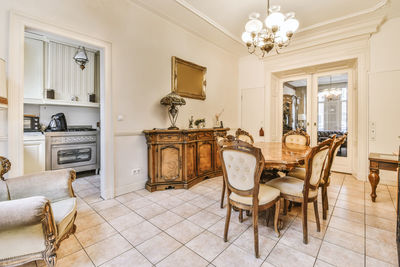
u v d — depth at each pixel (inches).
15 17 75.5
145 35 119.3
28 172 115.9
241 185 62.7
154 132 114.1
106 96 102.8
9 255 44.1
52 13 84.5
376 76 132.1
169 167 119.1
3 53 74.0
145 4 114.1
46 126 149.3
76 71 157.9
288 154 82.2
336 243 65.8
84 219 82.6
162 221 81.1
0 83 67.2
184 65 143.6
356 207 94.0
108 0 102.3
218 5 116.0
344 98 161.2
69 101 151.9
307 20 131.4
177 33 139.0
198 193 113.6
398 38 125.3
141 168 119.6
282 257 59.0
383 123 130.6
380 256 59.0
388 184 128.0
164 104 126.1
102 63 103.1
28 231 44.5
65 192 66.6
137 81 115.9
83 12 93.5
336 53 147.5
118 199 104.1
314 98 177.2
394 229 74.1
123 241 67.4
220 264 56.2
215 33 149.9
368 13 121.4
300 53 165.6
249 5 116.0
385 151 130.1
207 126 167.8
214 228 75.9
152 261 57.7
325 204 81.8
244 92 202.7
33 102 136.3
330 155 78.0
